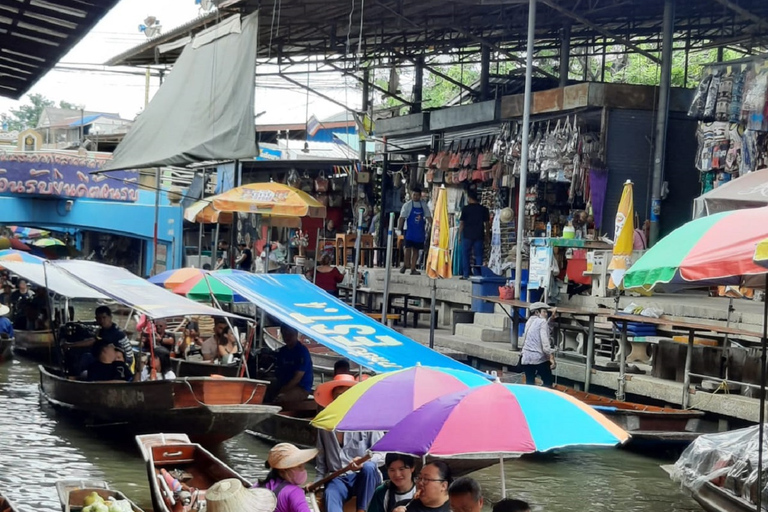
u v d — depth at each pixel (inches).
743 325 591.8
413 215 987.9
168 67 1117.1
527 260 841.5
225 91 766.5
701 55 1419.8
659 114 796.6
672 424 516.1
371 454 318.0
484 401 241.8
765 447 357.4
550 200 939.3
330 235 1269.7
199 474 406.3
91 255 1796.3
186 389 494.6
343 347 451.8
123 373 598.9
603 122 821.9
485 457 403.9
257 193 815.1
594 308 711.1
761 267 224.4
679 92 833.5
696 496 386.3
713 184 753.0
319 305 520.4
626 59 1461.6
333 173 1326.3
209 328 883.4
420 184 1154.0
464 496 226.2
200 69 815.1
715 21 994.1
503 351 690.2
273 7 868.0
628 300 682.8
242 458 516.1
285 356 563.2
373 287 1016.2
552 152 850.1
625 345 577.0
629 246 614.9
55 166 1393.9
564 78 963.3
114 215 1445.6
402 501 281.4
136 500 440.1
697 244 240.2
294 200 814.5
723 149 726.5
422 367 305.3
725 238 237.1
